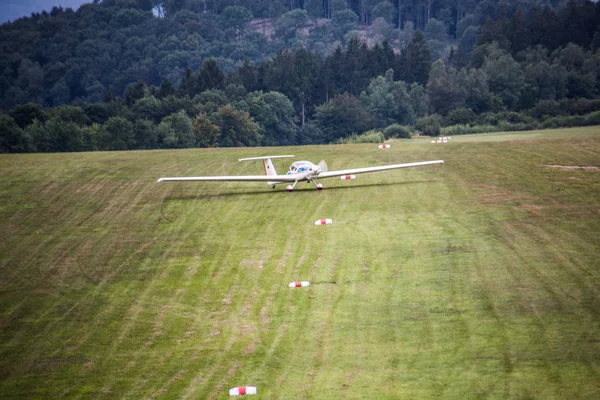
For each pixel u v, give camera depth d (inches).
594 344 1891.0
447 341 1978.3
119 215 3617.1
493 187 3878.0
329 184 4170.8
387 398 1702.8
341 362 1907.0
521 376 1755.7
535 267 2502.5
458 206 3454.7
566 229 2955.2
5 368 1990.7
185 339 2114.9
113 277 2679.6
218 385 1827.0
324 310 2252.7
